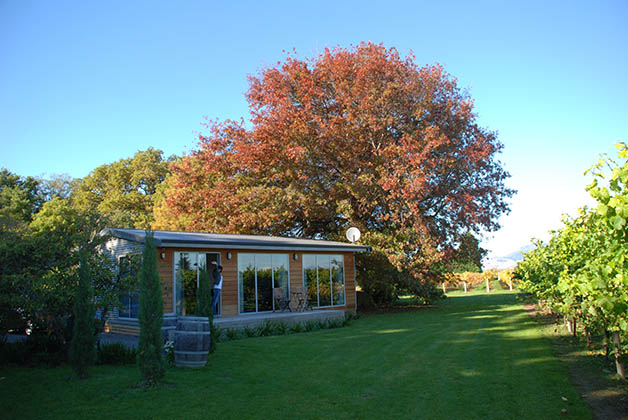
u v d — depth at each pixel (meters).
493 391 6.90
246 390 7.00
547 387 7.04
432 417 5.83
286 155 23.86
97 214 9.84
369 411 6.07
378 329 15.09
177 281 14.92
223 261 16.33
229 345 11.17
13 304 8.38
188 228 27.22
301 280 19.02
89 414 5.86
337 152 23.66
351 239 22.34
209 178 27.34
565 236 9.62
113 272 9.29
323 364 8.93
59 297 8.29
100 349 9.31
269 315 16.30
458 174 23.62
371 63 23.38
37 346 9.38
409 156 21.12
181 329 8.42
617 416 5.71
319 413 5.98
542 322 15.13
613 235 4.91
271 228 25.84
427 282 24.11
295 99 26.11
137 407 6.13
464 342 11.52
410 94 23.28
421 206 23.66
